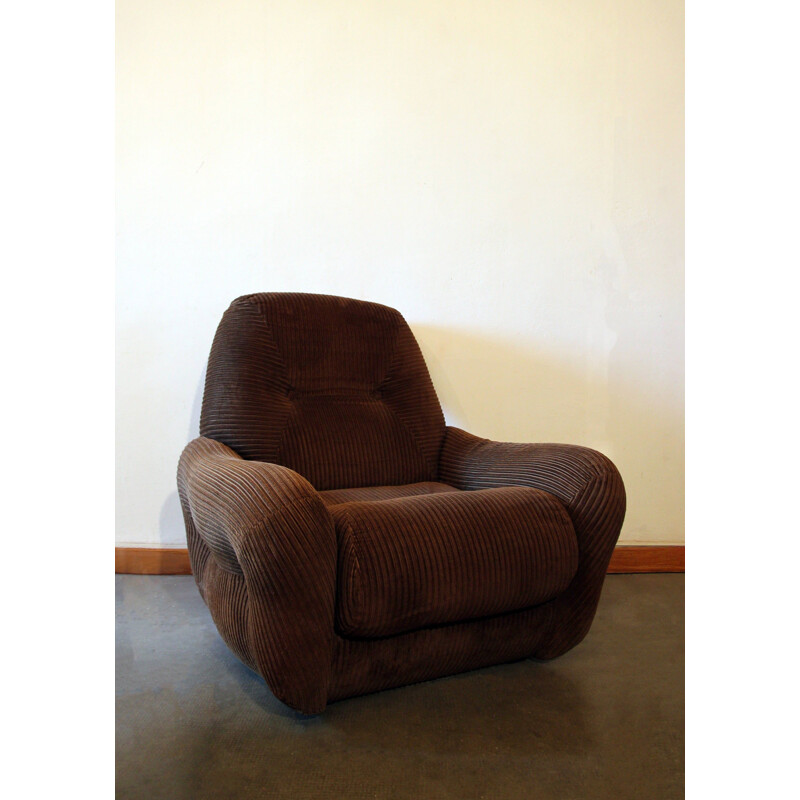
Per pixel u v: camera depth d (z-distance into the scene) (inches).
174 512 80.2
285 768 39.0
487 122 83.0
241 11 80.0
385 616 42.3
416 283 82.5
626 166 85.0
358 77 81.4
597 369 85.0
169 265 79.7
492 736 43.1
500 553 46.3
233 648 47.1
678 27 85.4
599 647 59.2
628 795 36.7
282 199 80.8
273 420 61.9
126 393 79.6
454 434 70.6
